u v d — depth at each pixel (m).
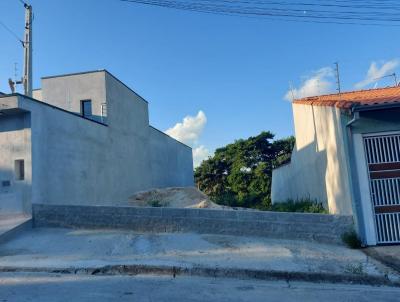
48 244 9.23
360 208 9.35
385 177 9.42
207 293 6.05
